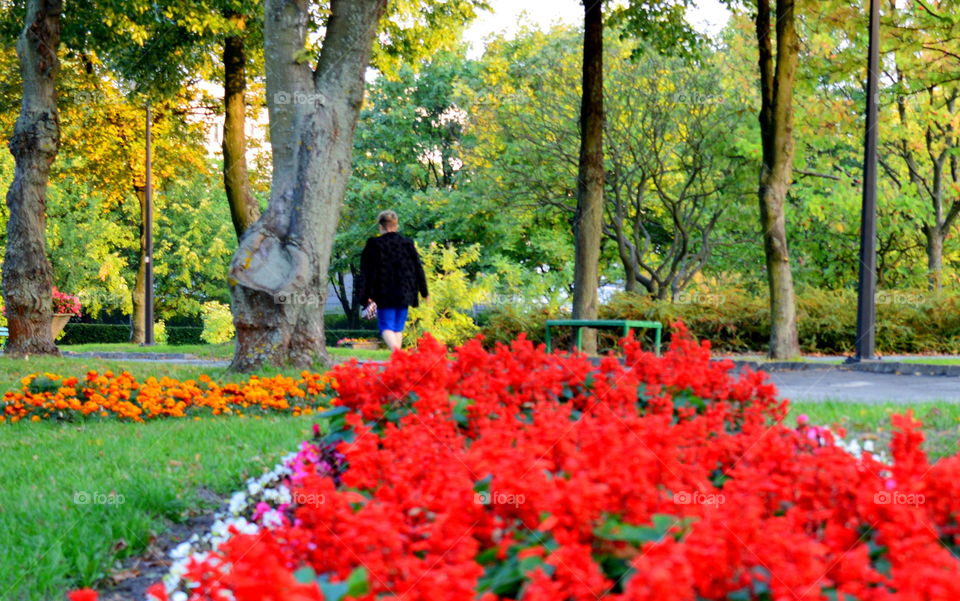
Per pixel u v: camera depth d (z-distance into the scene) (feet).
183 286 168.04
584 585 7.14
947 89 87.61
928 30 64.03
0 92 78.84
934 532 8.76
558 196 99.66
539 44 102.27
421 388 15.66
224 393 34.14
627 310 70.69
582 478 8.12
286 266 43.14
